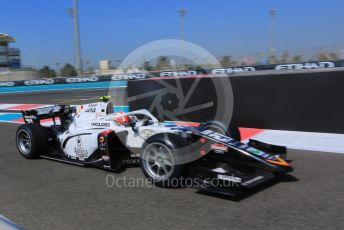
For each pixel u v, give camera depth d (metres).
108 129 5.49
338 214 3.73
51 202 4.30
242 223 3.58
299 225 3.51
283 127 7.75
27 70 42.09
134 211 3.95
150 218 3.75
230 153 4.91
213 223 3.60
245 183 4.24
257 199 4.18
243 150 4.60
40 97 21.23
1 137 8.65
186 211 3.90
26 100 19.48
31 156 6.29
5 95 25.12
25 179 5.24
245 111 8.19
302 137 7.12
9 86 29.41
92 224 3.65
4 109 15.06
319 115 7.31
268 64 21.98
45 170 5.66
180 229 3.49
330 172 5.08
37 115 6.32
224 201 4.15
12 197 4.52
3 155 6.74
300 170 5.21
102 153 5.32
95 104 5.92
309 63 21.08
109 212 3.94
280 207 3.94
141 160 4.82
